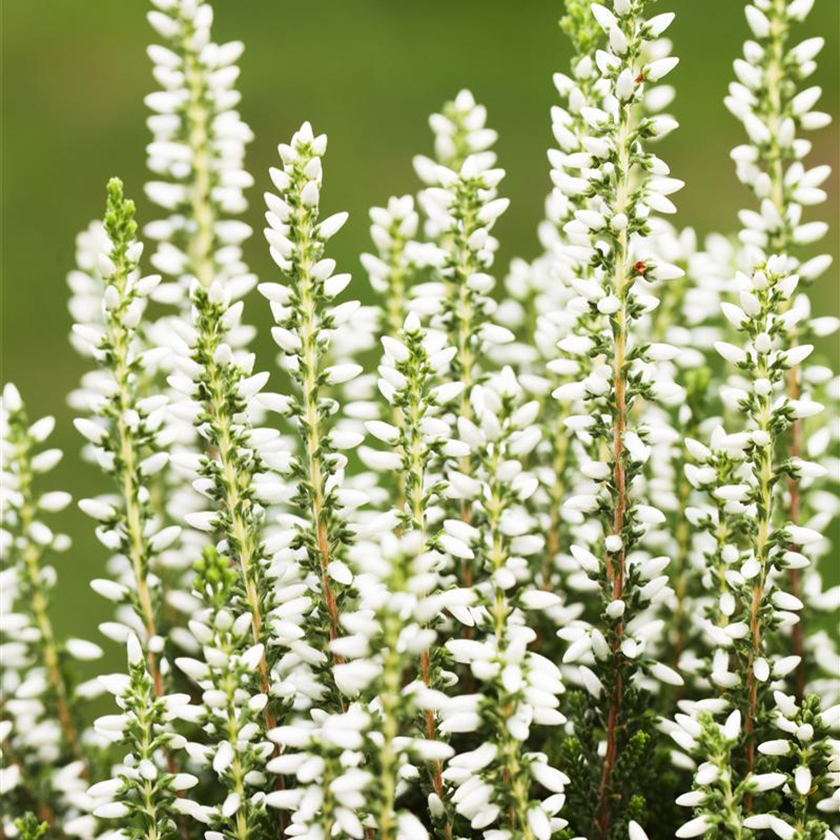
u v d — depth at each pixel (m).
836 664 0.55
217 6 1.83
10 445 0.54
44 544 0.54
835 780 0.52
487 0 1.80
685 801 0.51
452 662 0.51
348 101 1.60
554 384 0.56
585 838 0.52
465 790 0.50
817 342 0.98
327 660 0.51
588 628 0.53
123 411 0.52
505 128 1.53
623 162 0.51
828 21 1.56
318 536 0.52
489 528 0.51
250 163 1.48
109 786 0.51
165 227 0.57
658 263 0.51
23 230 1.40
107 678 0.51
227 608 0.51
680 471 0.55
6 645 0.55
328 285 0.52
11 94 1.64
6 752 0.55
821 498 0.56
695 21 1.68
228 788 0.51
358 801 0.49
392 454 0.51
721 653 0.53
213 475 0.51
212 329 0.51
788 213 0.55
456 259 0.54
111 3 1.84
